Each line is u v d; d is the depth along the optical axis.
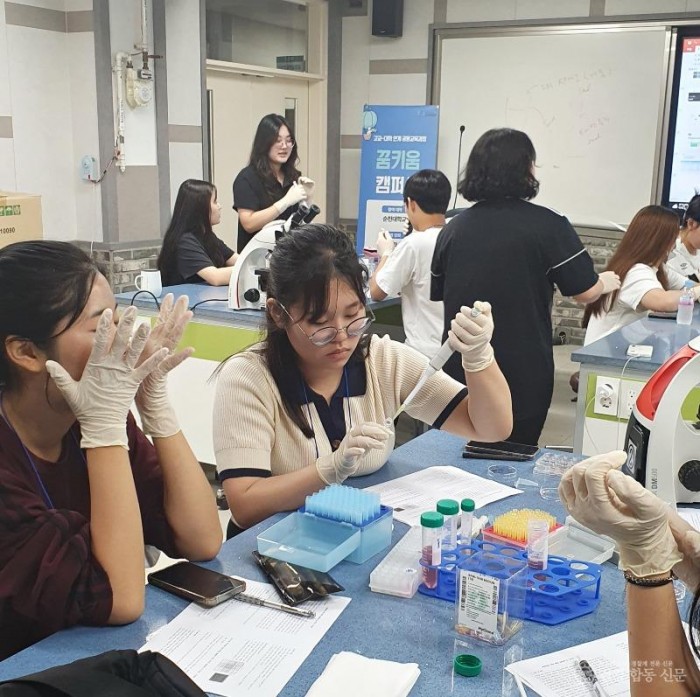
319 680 1.04
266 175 4.68
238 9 5.91
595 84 5.84
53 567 1.16
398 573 1.31
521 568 1.22
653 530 0.88
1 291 1.17
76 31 4.79
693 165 5.68
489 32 6.11
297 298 1.52
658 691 0.88
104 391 1.22
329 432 1.71
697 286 3.64
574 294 2.64
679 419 1.62
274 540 1.42
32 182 4.77
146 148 5.14
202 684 1.05
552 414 4.67
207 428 3.51
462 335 1.64
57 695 0.86
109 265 4.99
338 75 6.71
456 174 6.46
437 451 1.95
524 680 1.05
